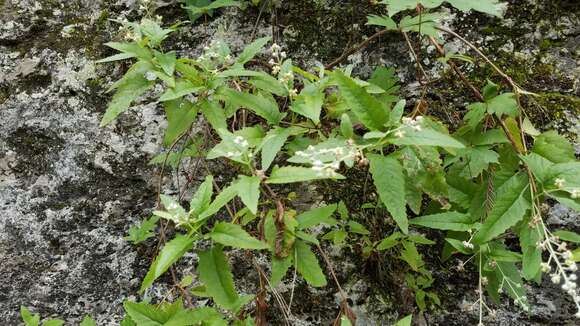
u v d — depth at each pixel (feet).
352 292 7.77
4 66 9.00
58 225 8.51
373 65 8.08
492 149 6.69
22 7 9.18
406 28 6.75
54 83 8.85
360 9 8.21
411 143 4.92
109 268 8.34
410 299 7.64
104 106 8.69
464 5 5.57
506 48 7.78
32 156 8.74
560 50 7.70
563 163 5.15
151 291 8.17
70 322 8.29
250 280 7.97
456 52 7.86
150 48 6.57
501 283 5.97
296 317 7.87
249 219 6.18
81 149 8.61
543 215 6.97
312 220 5.77
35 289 8.42
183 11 8.80
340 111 6.37
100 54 8.85
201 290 6.87
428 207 6.84
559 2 7.80
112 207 8.45
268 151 5.32
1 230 8.58
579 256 5.21
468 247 5.87
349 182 7.91
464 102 7.69
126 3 8.98
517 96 6.27
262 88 6.24
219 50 6.60
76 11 9.14
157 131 8.47
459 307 7.57
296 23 8.42
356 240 7.79
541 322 7.32
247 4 8.52
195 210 5.13
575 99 7.47
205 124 7.91
